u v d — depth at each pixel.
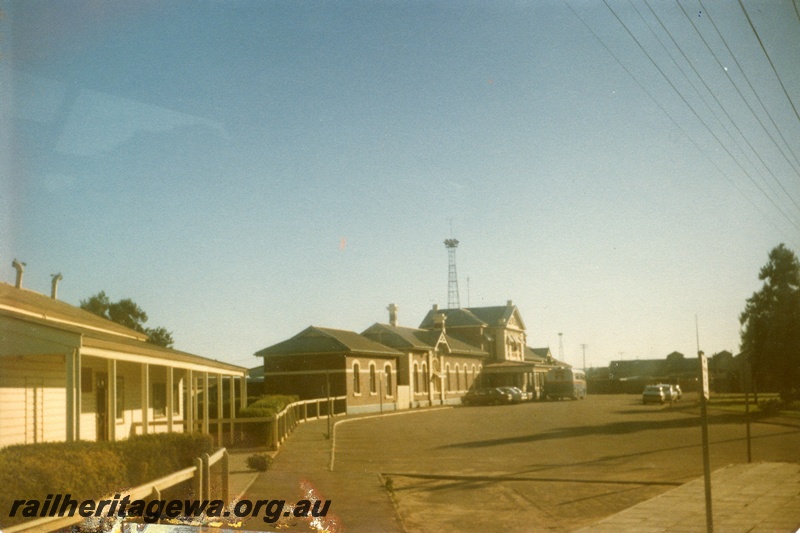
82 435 18.22
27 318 13.12
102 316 23.16
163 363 18.61
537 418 43.00
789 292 42.50
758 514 11.98
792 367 42.78
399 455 22.88
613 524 11.30
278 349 51.09
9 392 14.37
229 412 30.39
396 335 63.72
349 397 50.47
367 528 11.28
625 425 35.53
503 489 15.92
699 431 30.78
